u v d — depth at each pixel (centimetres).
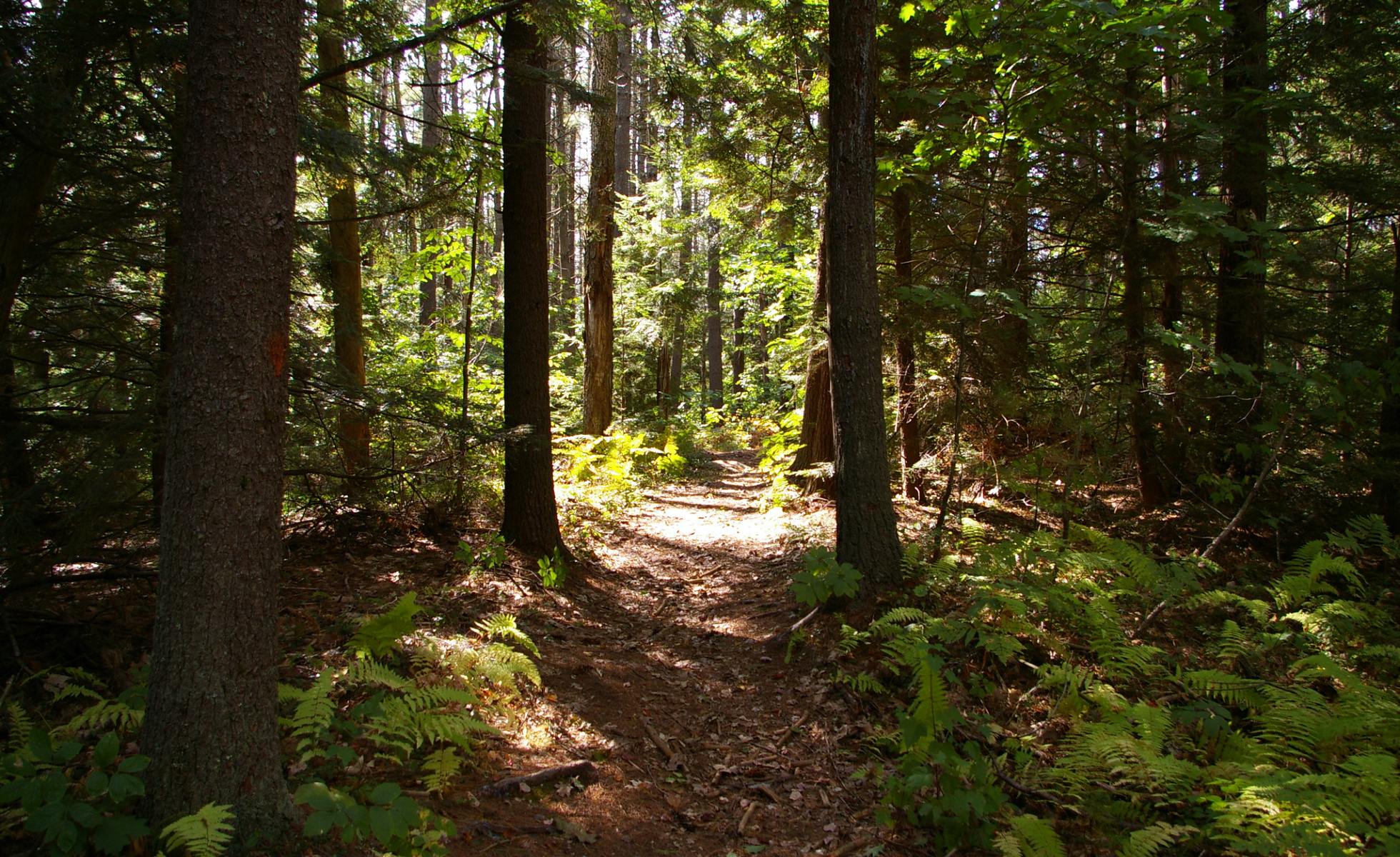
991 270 840
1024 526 819
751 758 438
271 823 276
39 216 495
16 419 464
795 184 940
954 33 797
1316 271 860
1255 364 764
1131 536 781
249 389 274
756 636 618
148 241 562
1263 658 509
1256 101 692
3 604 400
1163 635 561
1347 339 761
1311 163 791
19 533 409
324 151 574
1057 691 470
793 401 1916
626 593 731
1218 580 661
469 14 654
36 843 259
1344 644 527
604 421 1424
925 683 368
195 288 269
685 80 783
